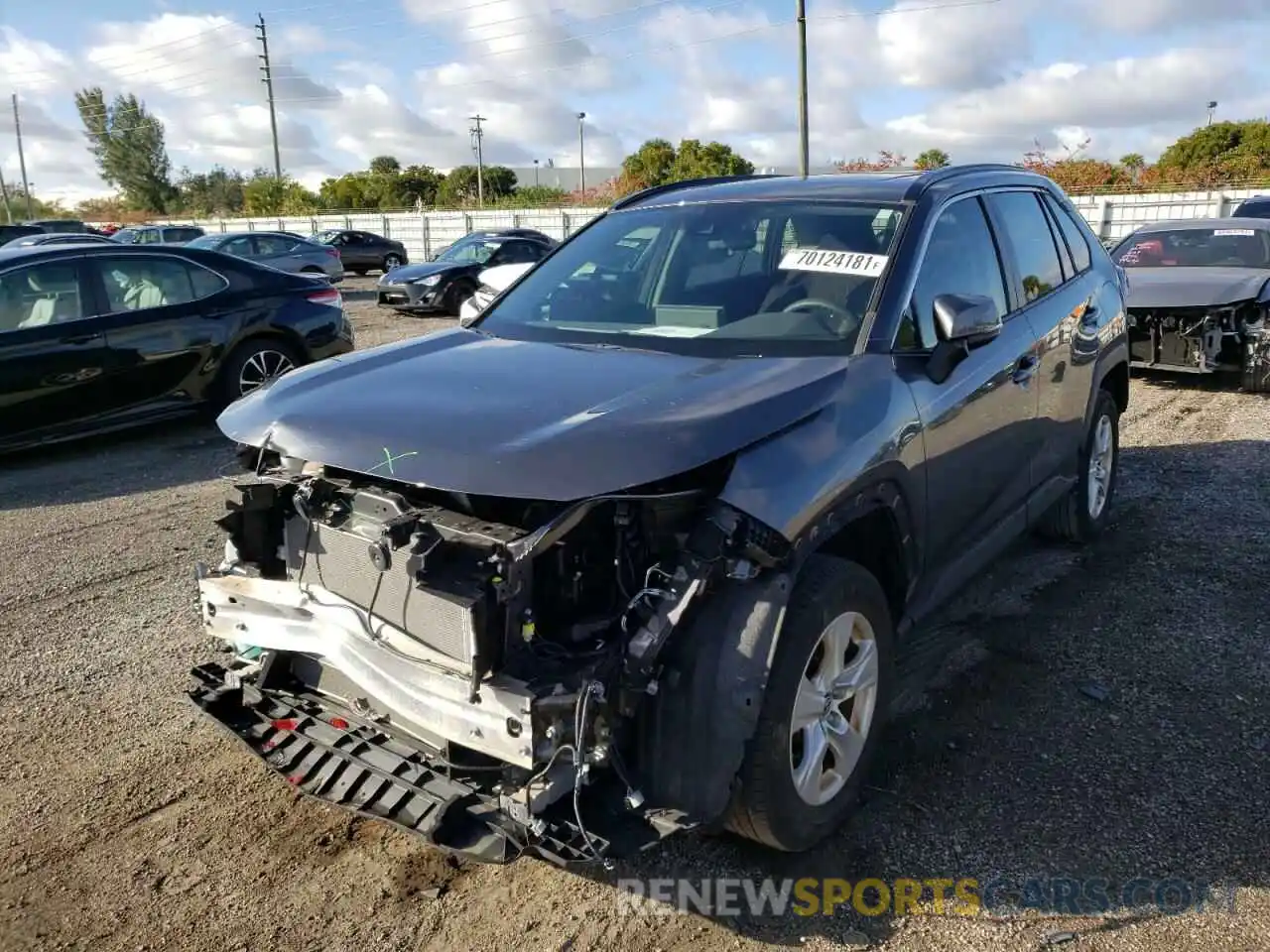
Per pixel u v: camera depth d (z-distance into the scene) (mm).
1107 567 5141
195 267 8570
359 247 30172
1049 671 4051
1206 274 9680
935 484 3340
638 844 2412
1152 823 3080
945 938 2646
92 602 4926
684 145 47406
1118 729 3617
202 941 2662
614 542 2555
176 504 6637
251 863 2979
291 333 9000
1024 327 4137
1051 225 4855
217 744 3635
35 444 7617
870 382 3088
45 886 2875
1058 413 4512
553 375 3039
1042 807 3170
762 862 2951
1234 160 41406
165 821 3178
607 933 2678
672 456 2455
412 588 2541
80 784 3373
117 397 7984
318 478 2840
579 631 2500
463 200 60250
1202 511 5988
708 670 2490
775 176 4551
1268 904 2736
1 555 5621
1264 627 4410
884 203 3770
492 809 2482
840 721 2973
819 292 3465
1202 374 9750
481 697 2336
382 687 2553
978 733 3604
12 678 4125
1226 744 3506
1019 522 4270
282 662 3078
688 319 3537
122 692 4012
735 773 2516
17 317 7512
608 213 4496
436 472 2465
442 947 2635
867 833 3062
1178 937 2625
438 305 17891
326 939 2668
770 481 2609
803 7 27953
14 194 80438
